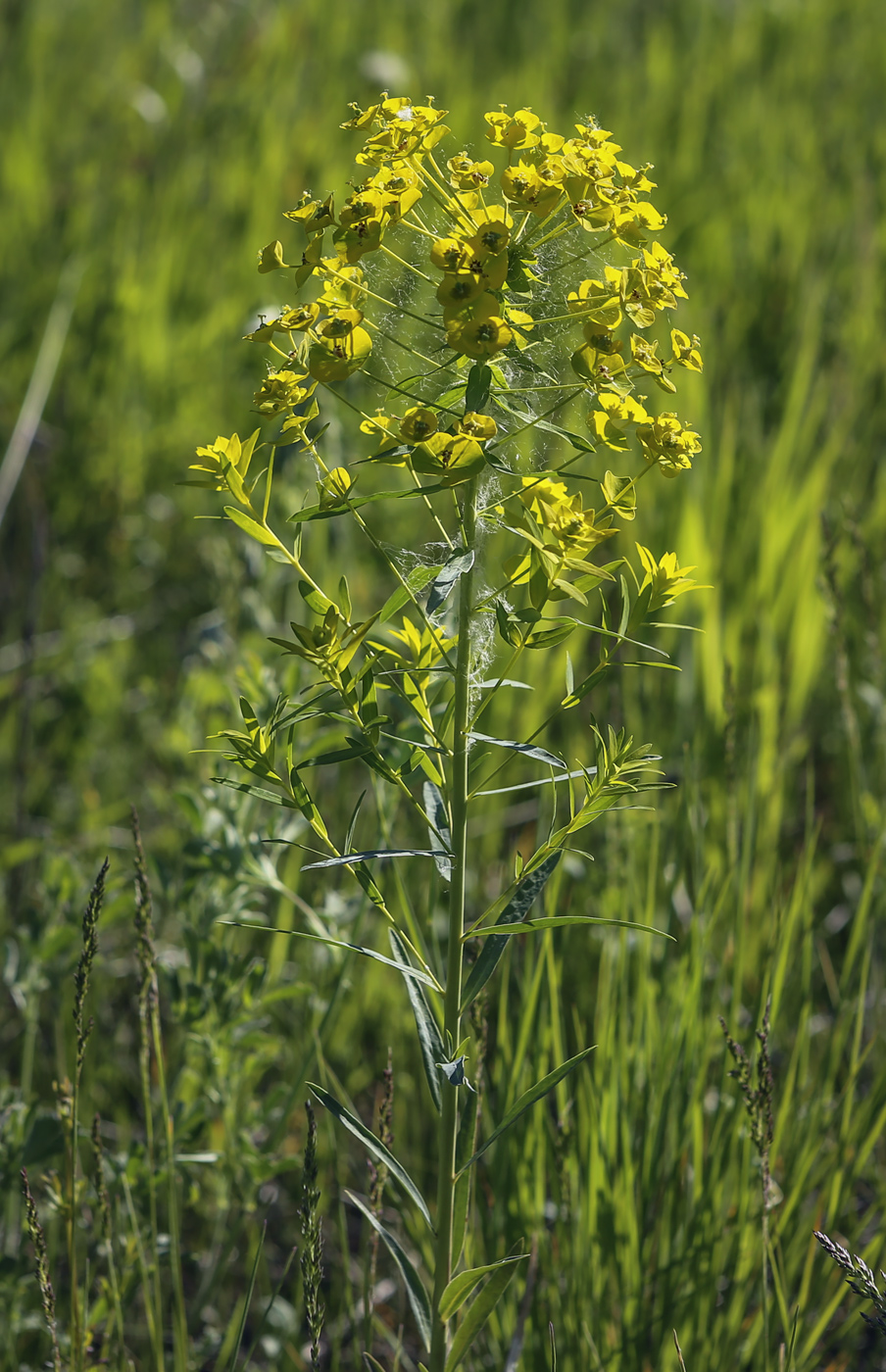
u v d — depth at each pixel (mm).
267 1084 2529
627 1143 1745
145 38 6164
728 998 2229
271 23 5805
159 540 3859
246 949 2496
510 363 1213
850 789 2934
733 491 3375
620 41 6824
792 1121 1970
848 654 3033
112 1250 1609
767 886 2434
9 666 3336
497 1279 1257
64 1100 1648
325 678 1214
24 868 2645
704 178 5027
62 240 4473
